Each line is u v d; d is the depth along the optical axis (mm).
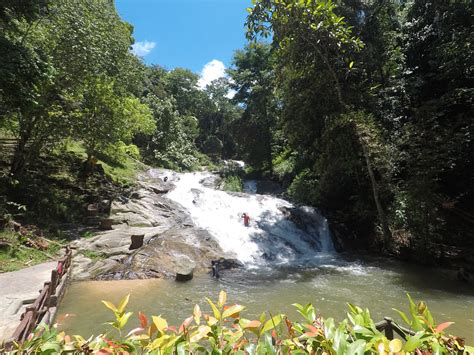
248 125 29188
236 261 12125
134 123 20609
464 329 6750
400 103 16188
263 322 1955
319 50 13352
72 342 1878
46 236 11352
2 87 8094
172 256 11367
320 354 1744
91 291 8828
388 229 13531
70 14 13055
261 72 27406
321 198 17344
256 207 17531
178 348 1696
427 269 11578
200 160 38219
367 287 9531
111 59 14594
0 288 7625
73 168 16422
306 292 9055
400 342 1683
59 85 12844
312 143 17531
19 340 4449
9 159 14406
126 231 12836
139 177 19688
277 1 12164
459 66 13797
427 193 12195
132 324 6863
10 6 9180
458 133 12641
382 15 16453
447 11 15211
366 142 13398
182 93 51656
